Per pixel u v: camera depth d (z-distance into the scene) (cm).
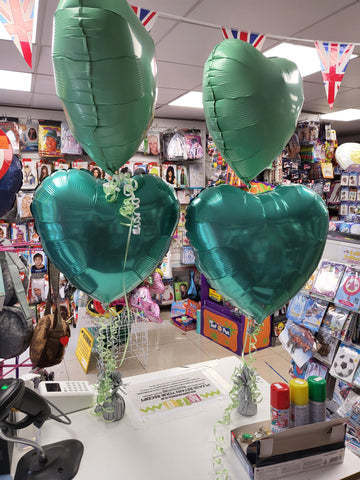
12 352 136
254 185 360
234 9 208
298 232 113
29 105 417
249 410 146
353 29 238
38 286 421
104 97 85
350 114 514
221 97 104
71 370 332
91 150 99
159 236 109
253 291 115
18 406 113
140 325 345
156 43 251
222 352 377
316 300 233
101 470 118
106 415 142
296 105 114
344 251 227
